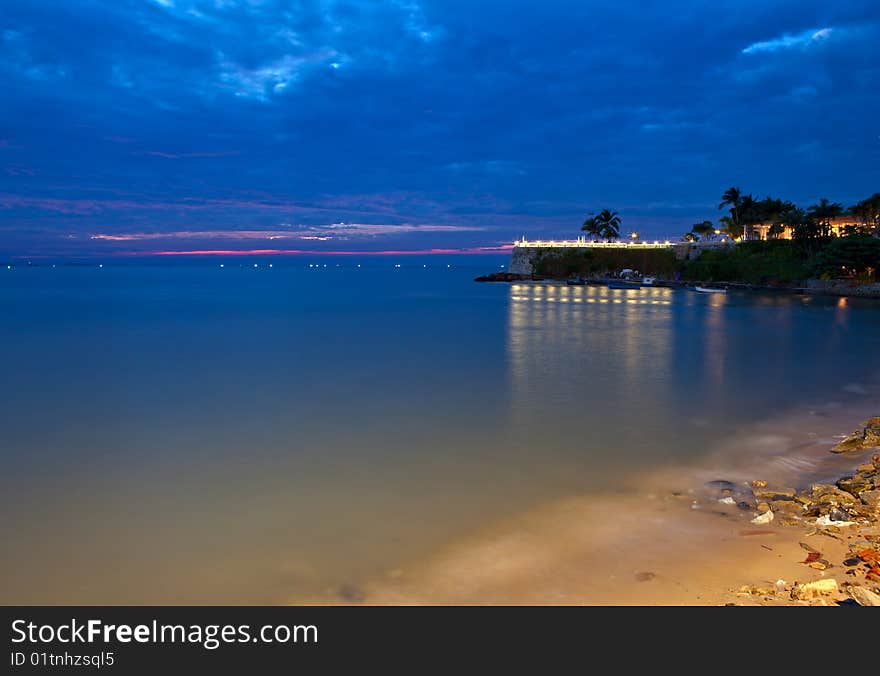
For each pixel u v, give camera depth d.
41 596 9.54
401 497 13.56
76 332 50.09
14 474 15.51
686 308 77.38
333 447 17.72
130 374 30.41
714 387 25.89
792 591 8.25
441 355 36.56
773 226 134.25
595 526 11.34
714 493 13.00
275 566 10.31
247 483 14.73
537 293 120.44
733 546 10.03
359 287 153.88
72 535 11.77
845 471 14.22
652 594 8.56
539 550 10.39
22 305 84.44
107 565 10.51
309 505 13.18
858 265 100.31
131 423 20.67
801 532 10.43
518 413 21.61
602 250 166.00
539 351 38.19
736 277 124.44
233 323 58.31
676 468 15.01
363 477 15.03
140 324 57.41
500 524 11.76
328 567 10.21
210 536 11.63
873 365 31.45
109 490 14.30
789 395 23.95
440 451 17.16
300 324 57.31
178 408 22.91
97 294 116.75
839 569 8.97
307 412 22.09
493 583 9.29
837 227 120.75
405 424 20.28
